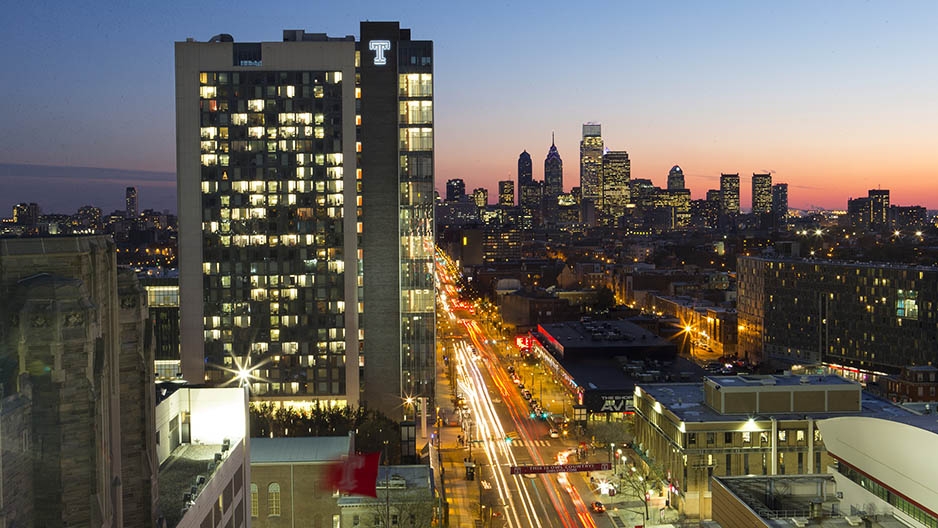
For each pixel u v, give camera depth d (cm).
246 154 18200
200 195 18150
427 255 19050
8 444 4222
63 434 4578
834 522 8406
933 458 7675
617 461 16275
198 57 18062
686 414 14112
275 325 18338
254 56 18100
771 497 9394
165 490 6819
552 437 18500
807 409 14125
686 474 13462
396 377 19088
